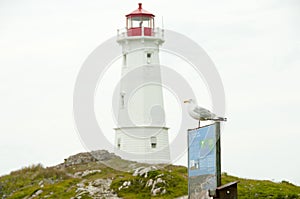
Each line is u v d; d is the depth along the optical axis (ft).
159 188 131.34
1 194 151.02
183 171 152.87
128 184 136.98
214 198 77.10
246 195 124.16
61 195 136.46
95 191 136.67
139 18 187.83
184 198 121.80
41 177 159.33
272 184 135.54
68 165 170.40
